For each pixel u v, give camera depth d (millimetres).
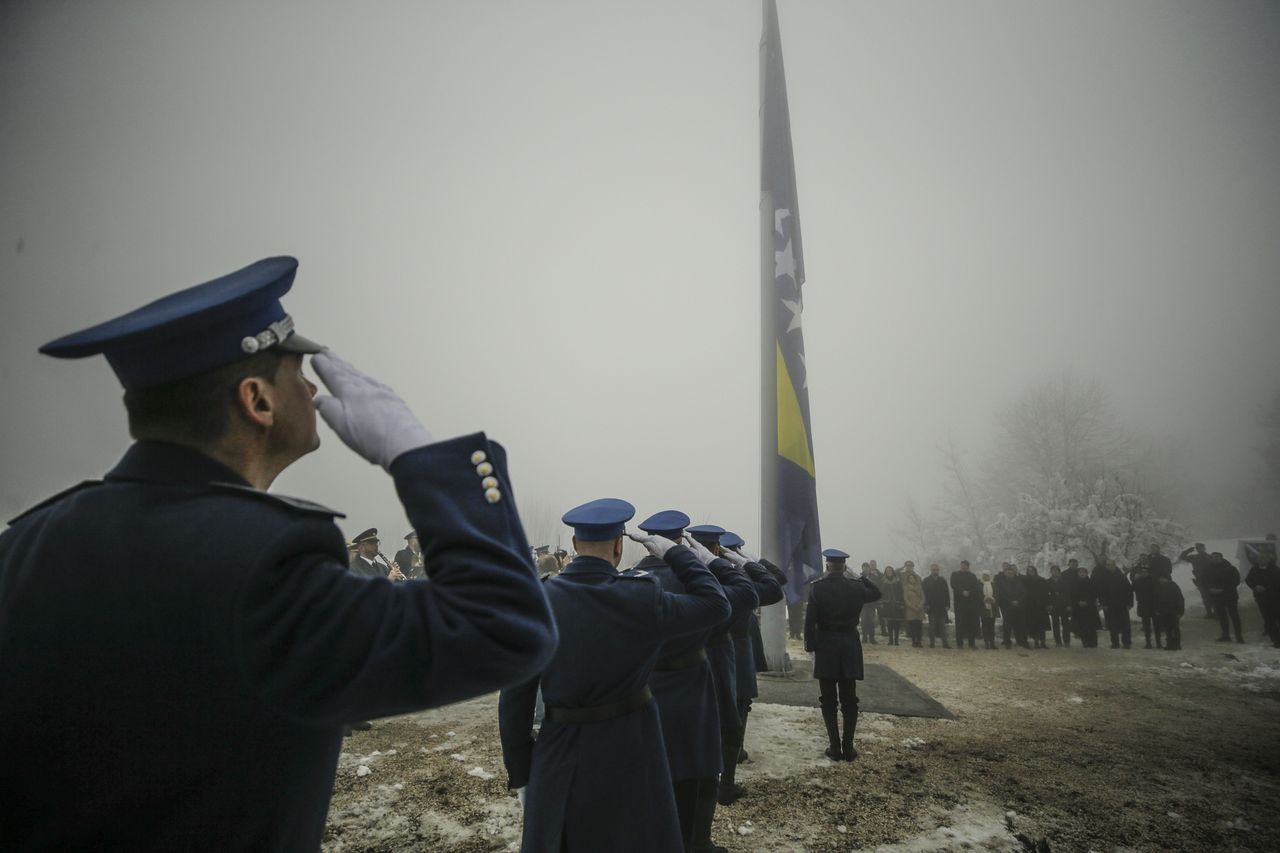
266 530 696
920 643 13023
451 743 5465
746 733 5938
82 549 695
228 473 785
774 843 3637
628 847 2121
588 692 2256
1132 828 3875
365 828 3785
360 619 663
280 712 661
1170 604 11836
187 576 661
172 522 699
